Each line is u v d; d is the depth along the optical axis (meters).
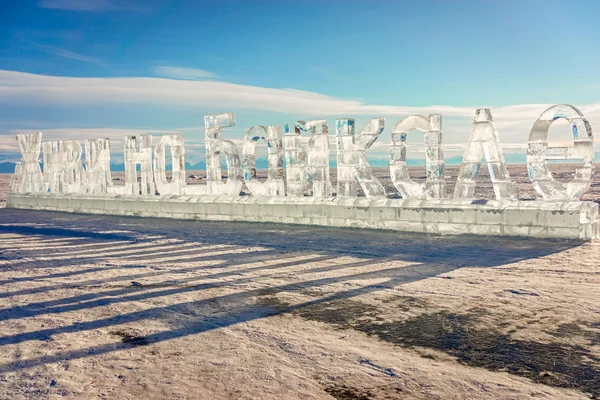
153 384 4.34
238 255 10.91
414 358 4.80
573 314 6.04
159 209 19.98
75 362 4.91
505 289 7.29
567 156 11.80
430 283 7.80
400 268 9.01
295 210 16.09
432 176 13.52
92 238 14.47
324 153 15.56
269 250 11.41
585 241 11.16
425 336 5.42
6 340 5.63
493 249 10.64
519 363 4.61
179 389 4.23
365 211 14.53
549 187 12.05
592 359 4.65
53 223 19.16
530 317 5.96
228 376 4.48
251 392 4.14
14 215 23.38
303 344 5.28
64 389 4.29
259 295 7.43
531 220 11.84
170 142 19.73
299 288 7.79
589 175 11.53
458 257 9.88
